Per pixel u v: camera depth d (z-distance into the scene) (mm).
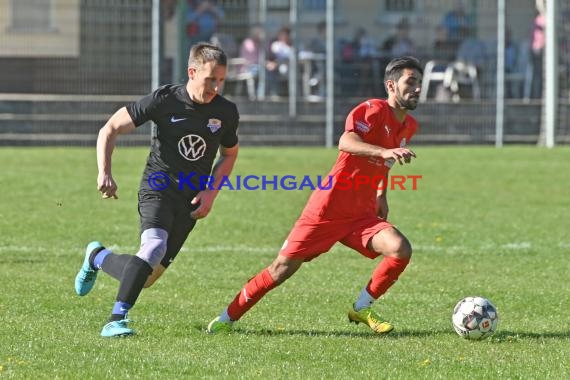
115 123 23266
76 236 38438
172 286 29859
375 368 20547
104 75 71375
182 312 26266
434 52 74875
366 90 73812
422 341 23203
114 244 37062
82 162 61312
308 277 31703
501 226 42469
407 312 26797
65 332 23250
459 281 31297
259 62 73875
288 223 42531
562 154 69375
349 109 73688
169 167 23625
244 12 73438
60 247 36156
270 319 25531
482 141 75750
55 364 20281
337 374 20000
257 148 71250
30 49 72312
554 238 39750
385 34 74938
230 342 22688
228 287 29984
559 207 48031
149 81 71250
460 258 35375
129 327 24047
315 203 23703
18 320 24578
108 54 71125
